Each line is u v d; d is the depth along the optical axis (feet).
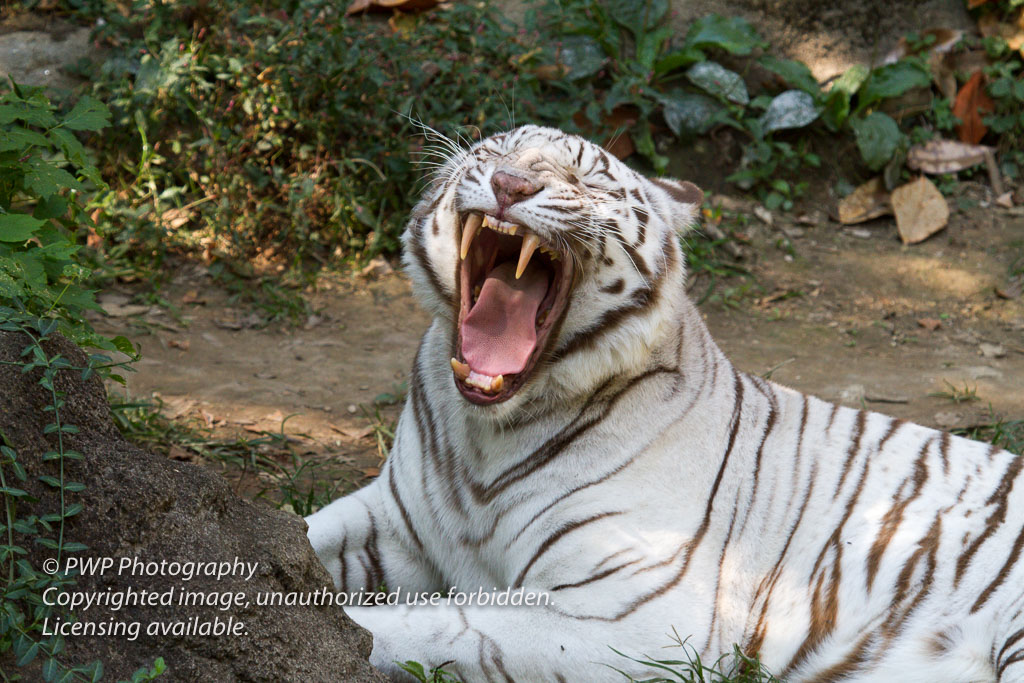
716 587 16.79
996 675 16.16
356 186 37.06
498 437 17.15
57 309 16.90
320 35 36.96
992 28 47.55
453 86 37.91
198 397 27.45
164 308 32.48
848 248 41.01
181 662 12.07
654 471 16.88
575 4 43.04
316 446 25.57
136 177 36.40
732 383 18.54
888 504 17.46
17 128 18.15
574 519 16.55
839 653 16.72
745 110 44.34
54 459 12.56
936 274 39.32
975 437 26.81
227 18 38.01
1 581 11.57
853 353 33.96
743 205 42.60
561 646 15.76
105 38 38.01
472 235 16.92
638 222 17.28
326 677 12.93
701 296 37.22
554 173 16.71
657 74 43.52
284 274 35.06
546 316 18.28
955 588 16.61
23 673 11.32
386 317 34.04
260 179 35.99
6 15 38.50
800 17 45.78
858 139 43.27
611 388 17.15
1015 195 44.55
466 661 15.58
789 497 17.67
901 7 46.98
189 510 12.85
